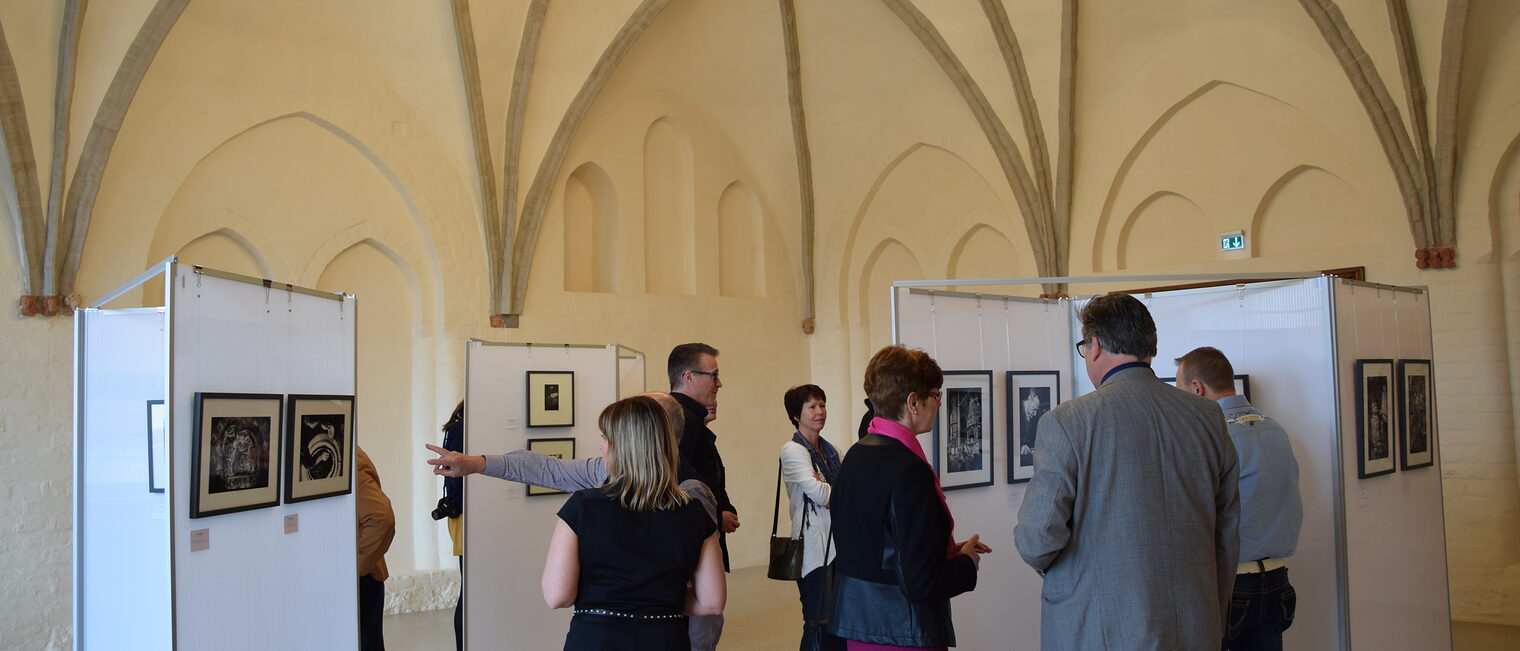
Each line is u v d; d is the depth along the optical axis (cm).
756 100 1130
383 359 921
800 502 495
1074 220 988
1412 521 529
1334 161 834
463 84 935
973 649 482
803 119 1138
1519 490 754
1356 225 832
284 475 413
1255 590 393
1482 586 756
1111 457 285
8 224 725
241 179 841
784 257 1179
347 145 901
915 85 1078
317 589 432
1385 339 523
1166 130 938
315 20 876
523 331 973
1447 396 780
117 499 411
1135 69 947
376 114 909
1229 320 523
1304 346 489
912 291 468
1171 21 917
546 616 604
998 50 979
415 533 921
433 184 938
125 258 772
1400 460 522
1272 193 880
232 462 383
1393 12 771
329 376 450
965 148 1052
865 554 308
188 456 365
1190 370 422
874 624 304
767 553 1120
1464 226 776
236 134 835
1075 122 975
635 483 291
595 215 1069
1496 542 753
